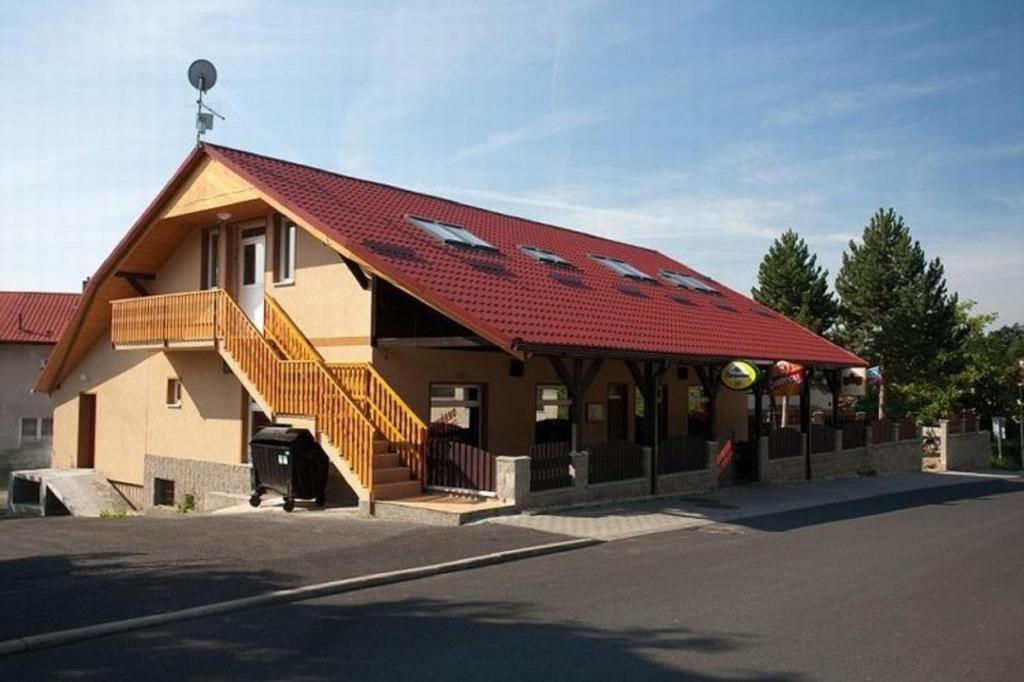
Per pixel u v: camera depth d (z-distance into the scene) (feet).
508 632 24.20
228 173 58.95
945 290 128.88
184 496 67.21
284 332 57.82
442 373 56.59
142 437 73.00
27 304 119.03
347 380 52.26
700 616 26.16
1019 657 22.26
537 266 65.16
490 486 46.88
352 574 30.83
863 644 23.35
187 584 29.04
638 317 63.10
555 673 20.61
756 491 64.64
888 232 131.03
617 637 23.76
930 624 25.52
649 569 33.63
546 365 64.85
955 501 63.05
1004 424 132.87
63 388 85.10
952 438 104.99
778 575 32.63
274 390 53.47
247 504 55.57
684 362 60.13
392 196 68.08
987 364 139.54
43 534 40.16
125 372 75.77
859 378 86.99
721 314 79.10
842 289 136.05
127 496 74.59
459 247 60.44
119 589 28.27
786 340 79.61
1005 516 53.06
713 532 44.04
